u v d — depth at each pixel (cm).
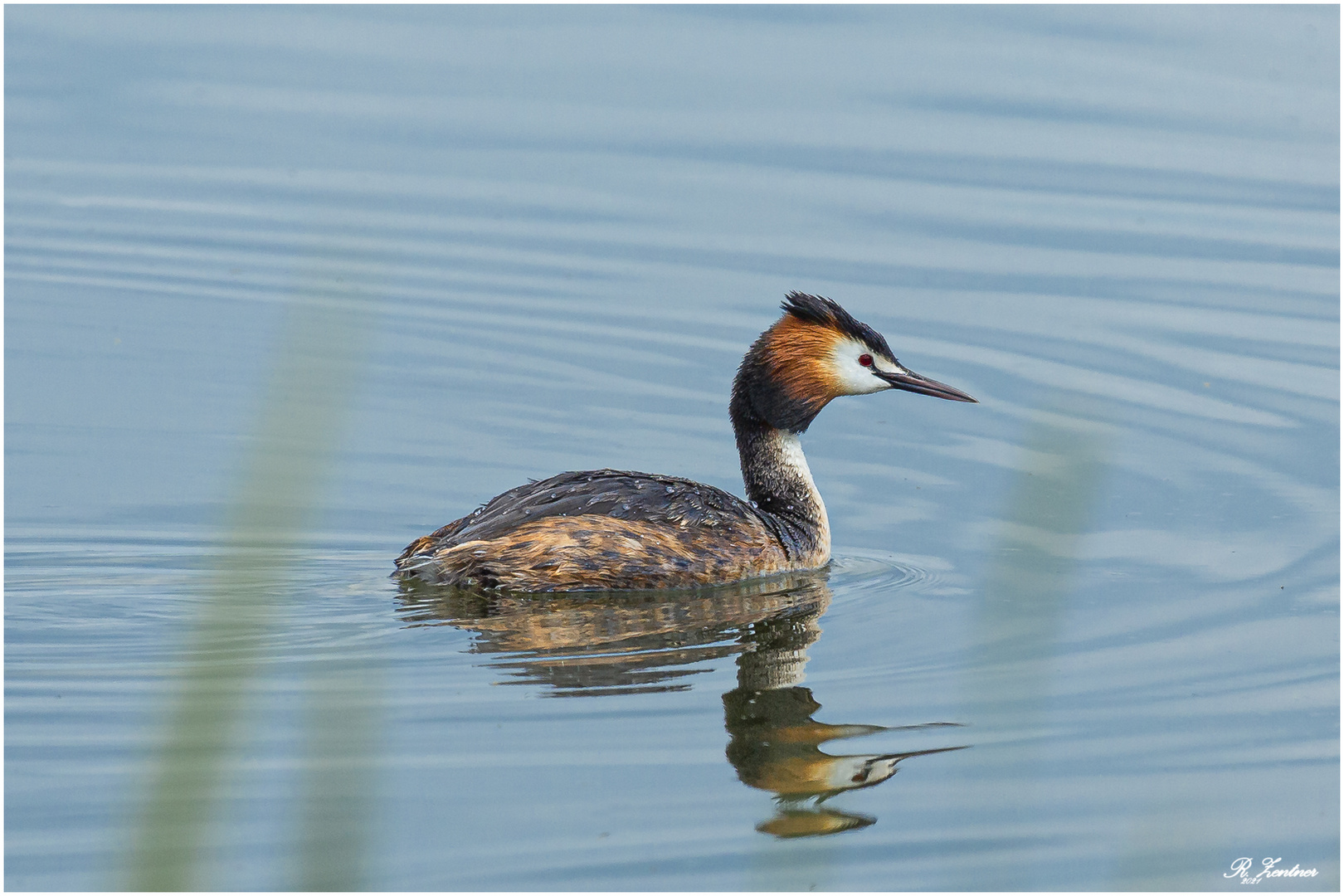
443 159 2741
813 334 1627
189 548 1582
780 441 1639
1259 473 1839
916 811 1103
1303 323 2248
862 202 2578
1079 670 1347
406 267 2442
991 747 1195
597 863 1017
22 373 2084
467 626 1391
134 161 2781
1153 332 2212
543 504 1502
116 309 2311
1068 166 2669
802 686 1294
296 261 2477
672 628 1410
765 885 998
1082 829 1083
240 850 995
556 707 1230
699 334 2253
